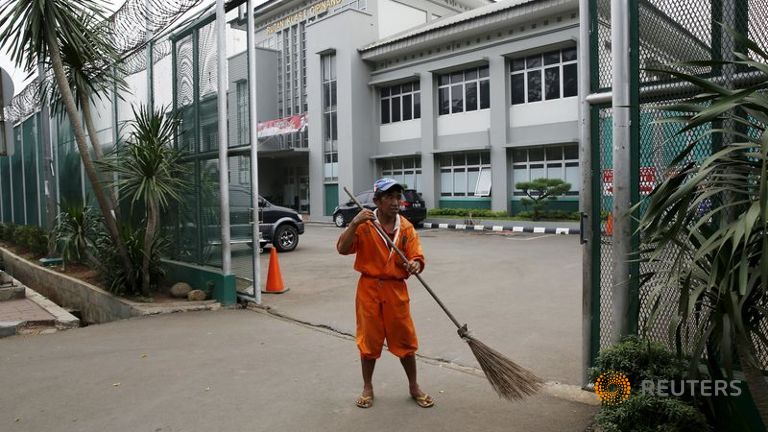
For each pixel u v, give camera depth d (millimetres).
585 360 3988
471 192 22391
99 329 6328
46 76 9688
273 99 31656
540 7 18734
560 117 19734
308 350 5383
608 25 3820
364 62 25266
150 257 7809
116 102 10070
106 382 4578
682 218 2541
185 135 8281
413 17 29078
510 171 21000
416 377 4344
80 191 11391
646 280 3125
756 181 2566
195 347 5539
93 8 7246
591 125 3760
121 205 9586
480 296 7832
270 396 4207
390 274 3795
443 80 23156
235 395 4242
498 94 20844
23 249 14242
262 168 30797
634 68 3480
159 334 6059
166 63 8719
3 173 19156
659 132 3488
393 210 3863
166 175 7504
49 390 4426
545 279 9055
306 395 4207
